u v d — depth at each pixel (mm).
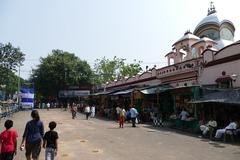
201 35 32844
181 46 28125
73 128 20594
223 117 17594
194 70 22359
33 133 7938
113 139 15086
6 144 7594
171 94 24047
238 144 13398
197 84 21297
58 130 19297
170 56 29609
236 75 18266
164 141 14367
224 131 14539
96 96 44125
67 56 66750
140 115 25812
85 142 14109
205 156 10656
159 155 10859
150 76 30594
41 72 64438
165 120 24734
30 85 65750
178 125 20500
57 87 64812
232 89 17078
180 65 24328
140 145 13164
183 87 20141
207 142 14031
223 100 15641
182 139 15039
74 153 11336
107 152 11508
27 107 50688
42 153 11328
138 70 58125
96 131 18672
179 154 11047
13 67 47625
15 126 21969
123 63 59812
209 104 18688
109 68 60094
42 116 33906
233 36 32375
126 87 36188
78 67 66312
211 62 20578
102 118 32156
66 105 62906
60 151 11758
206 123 17266
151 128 20562
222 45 29188
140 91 25266
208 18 32719
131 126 22172
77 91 64438
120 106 33312
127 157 10523
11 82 52906
